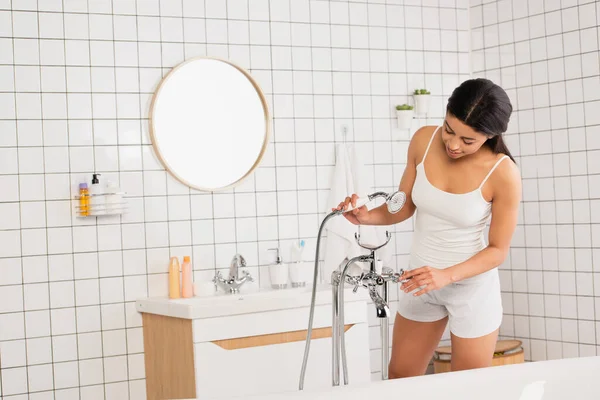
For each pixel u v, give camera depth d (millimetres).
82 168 3361
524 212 4066
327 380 3264
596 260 3812
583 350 3859
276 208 3746
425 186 2648
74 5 3369
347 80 3938
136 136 3463
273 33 3770
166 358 3258
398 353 2855
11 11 3266
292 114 3803
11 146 3256
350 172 3859
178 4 3564
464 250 2646
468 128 2396
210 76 3604
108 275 3400
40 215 3291
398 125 4031
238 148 3658
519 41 4078
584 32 3840
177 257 3525
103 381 3385
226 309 3061
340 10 3934
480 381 2289
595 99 3812
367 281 2486
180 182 3535
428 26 4160
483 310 2650
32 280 3275
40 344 3285
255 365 3117
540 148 4004
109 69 3424
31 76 3291
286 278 3658
